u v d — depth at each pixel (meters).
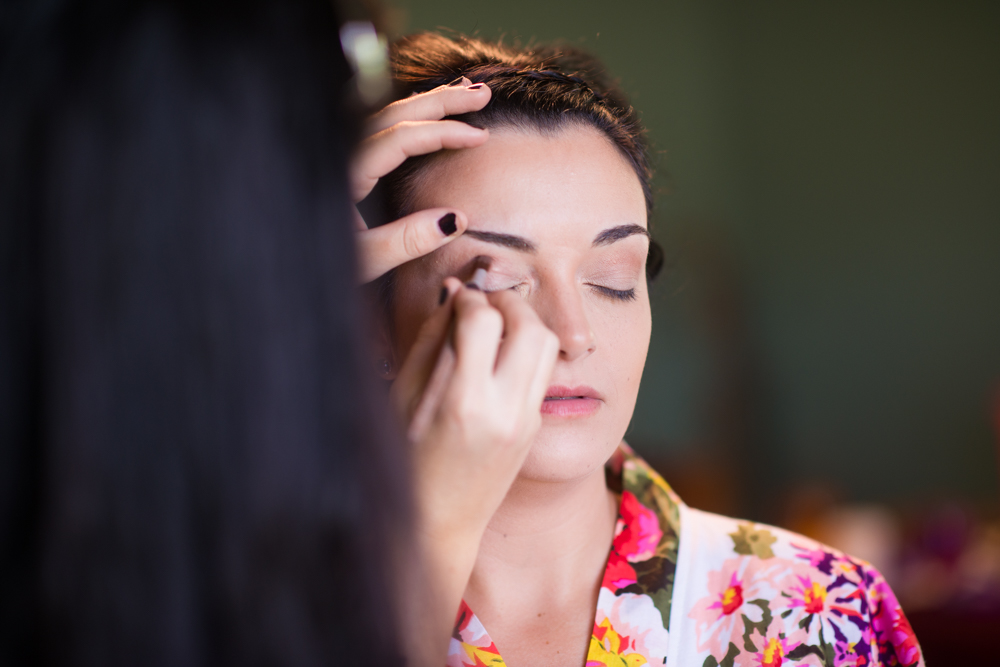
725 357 5.00
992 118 4.48
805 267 5.03
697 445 4.86
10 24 0.40
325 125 0.44
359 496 0.44
